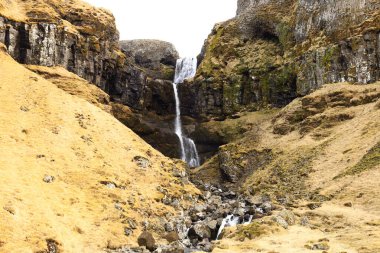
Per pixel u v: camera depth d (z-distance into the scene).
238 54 107.44
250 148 75.69
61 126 53.31
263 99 95.25
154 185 50.31
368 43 75.50
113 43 94.25
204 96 101.56
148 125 92.50
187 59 127.75
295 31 96.19
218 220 41.88
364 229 33.53
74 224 34.62
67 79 73.19
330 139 64.12
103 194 42.44
